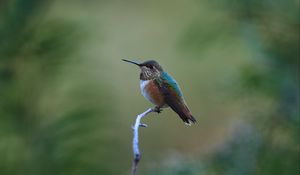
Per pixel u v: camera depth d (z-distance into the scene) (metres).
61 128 8.82
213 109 14.23
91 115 9.03
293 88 9.21
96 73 9.72
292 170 9.31
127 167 9.48
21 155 8.64
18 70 9.01
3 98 8.75
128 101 14.98
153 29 15.72
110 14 15.21
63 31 9.31
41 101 9.00
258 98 9.52
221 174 9.62
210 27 10.12
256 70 9.46
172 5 15.80
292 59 9.40
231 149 9.56
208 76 12.70
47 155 8.66
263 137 9.42
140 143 14.66
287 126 9.33
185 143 14.48
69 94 9.23
